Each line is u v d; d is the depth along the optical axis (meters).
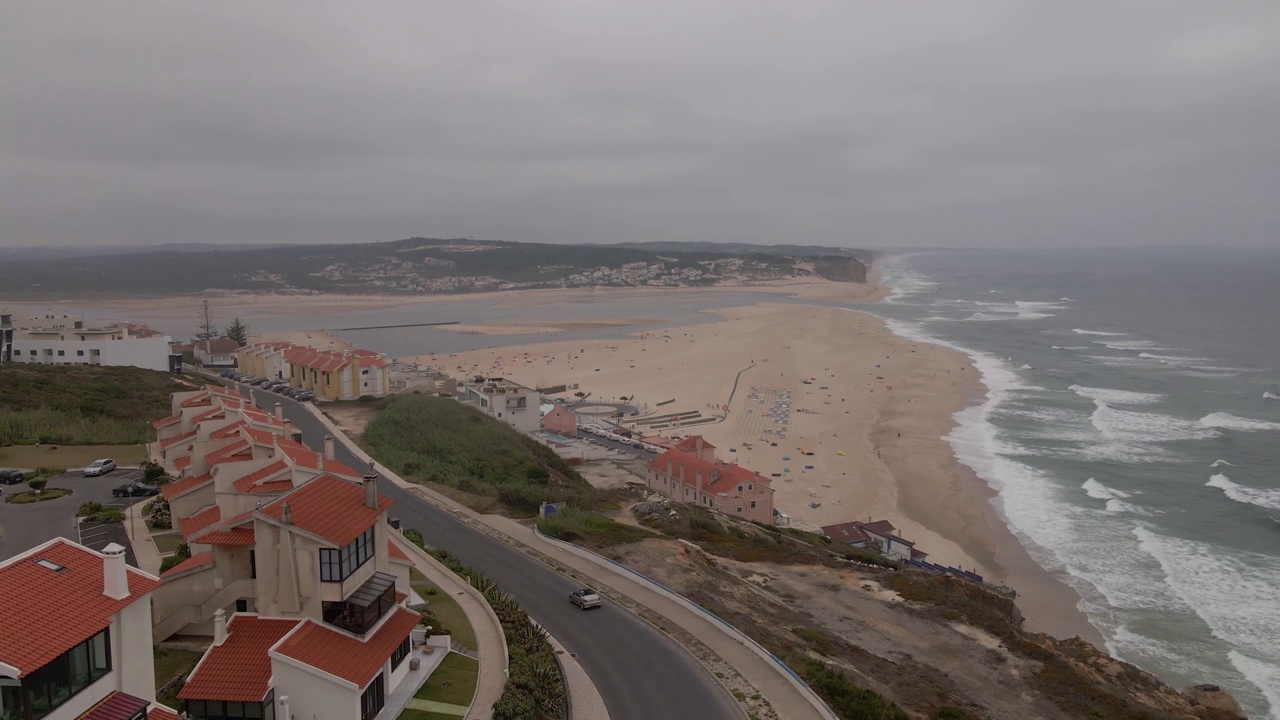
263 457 44.31
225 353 159.38
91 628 22.08
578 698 36.09
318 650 29.73
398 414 101.00
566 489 80.88
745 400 152.62
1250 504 94.00
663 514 72.69
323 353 126.38
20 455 66.06
